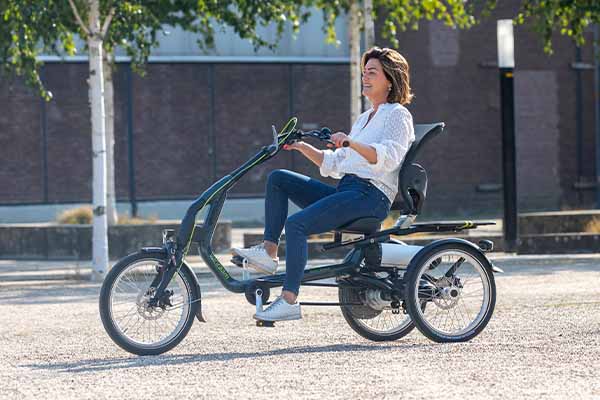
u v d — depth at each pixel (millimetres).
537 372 13391
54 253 37938
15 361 15391
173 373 13789
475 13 65125
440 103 65188
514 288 24719
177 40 61750
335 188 16031
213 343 16641
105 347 16578
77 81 60062
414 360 14398
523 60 66500
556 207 67438
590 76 67938
